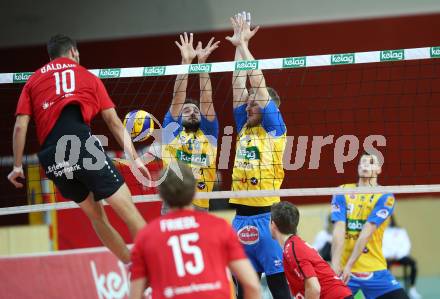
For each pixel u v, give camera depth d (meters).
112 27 31.27
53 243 18.33
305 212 23.36
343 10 29.81
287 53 29.73
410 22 29.17
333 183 25.28
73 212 18.33
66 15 31.56
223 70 13.52
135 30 31.11
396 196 28.14
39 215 25.48
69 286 16.30
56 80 10.98
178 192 8.54
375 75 27.19
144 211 17.31
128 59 30.94
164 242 8.35
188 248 8.33
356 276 14.78
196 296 8.17
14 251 19.14
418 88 27.05
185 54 14.52
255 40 30.00
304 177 25.25
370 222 14.34
